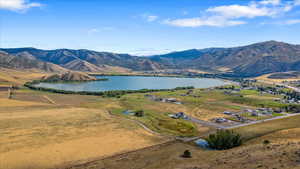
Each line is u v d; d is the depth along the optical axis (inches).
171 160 2591.0
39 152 3139.8
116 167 2586.1
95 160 2950.3
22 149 3211.1
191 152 2989.7
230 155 2352.4
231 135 3307.1
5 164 2746.1
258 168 1694.1
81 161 2908.5
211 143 3403.1
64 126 4493.1
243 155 2214.6
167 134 4286.4
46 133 3986.2
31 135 3836.1
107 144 3580.2
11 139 3592.5
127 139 3875.5
